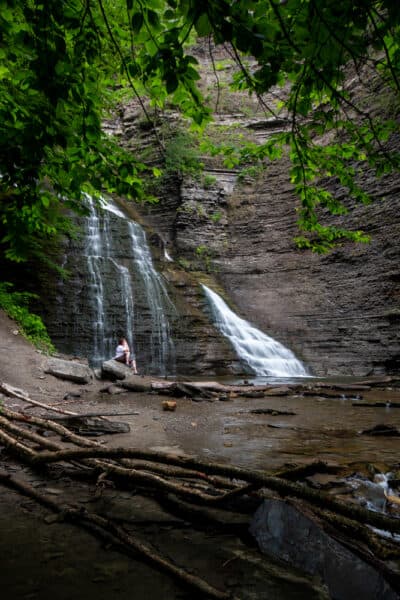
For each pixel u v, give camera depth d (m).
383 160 4.56
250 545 2.43
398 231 19.61
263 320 21.69
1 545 2.40
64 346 16.45
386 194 20.98
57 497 3.15
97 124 4.04
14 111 3.84
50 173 5.05
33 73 3.37
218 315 20.89
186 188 28.97
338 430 6.15
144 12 2.64
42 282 17.38
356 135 4.50
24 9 2.85
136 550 2.29
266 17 2.62
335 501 2.11
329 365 17.95
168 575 2.09
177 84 3.10
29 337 13.10
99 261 20.00
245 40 2.52
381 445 5.16
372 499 3.16
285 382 14.33
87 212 5.62
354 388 11.55
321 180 25.02
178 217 27.64
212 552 2.34
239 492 2.52
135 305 18.83
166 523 2.72
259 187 29.56
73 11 3.01
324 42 2.64
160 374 17.33
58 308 17.08
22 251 6.05
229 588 1.98
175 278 22.14
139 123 33.25
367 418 7.23
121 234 23.47
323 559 2.08
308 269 23.22
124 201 30.52
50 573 2.11
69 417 5.89
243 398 9.95
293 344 19.81
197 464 2.67
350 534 2.31
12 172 4.40
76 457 3.28
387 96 21.38
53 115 3.77
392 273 18.95
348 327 19.14
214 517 2.77
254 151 5.03
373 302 19.12
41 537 2.51
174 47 2.82
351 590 1.90
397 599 1.75
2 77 3.93
